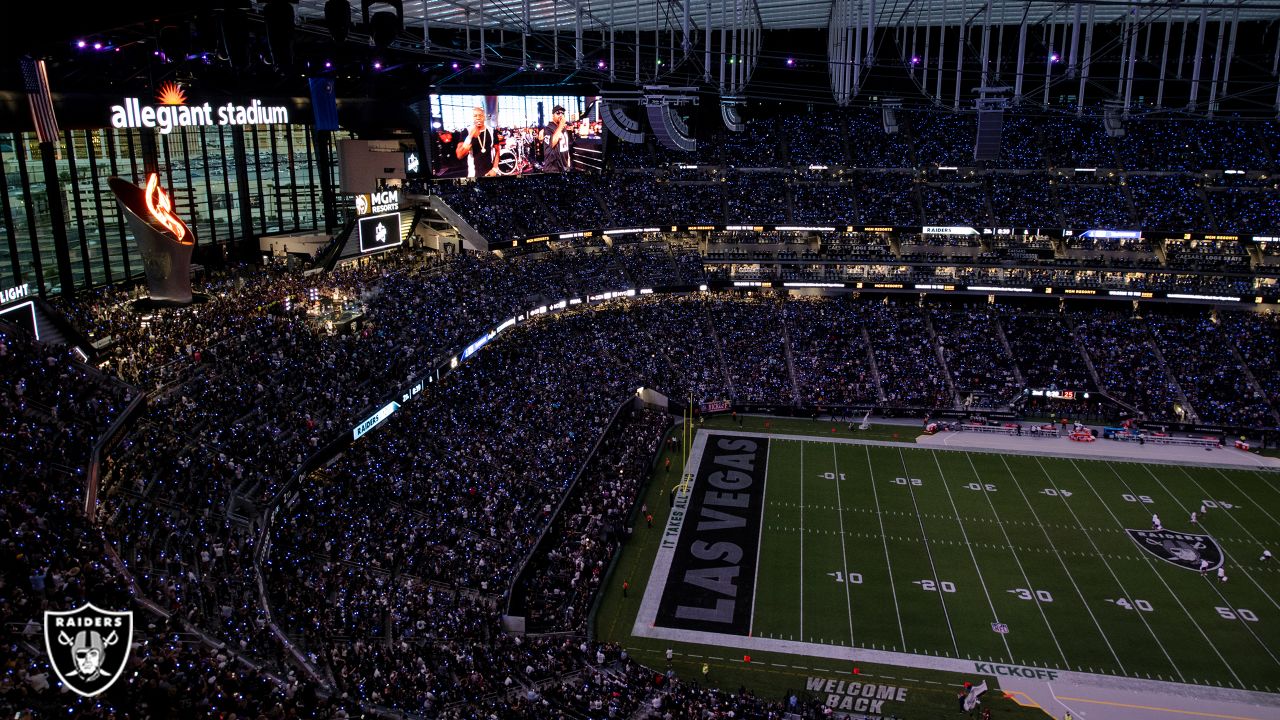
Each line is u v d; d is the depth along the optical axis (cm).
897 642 4031
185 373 4250
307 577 3588
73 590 2469
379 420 4678
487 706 3186
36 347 3638
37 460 3016
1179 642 4012
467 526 4484
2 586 2386
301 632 3181
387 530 4203
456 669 3378
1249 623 4156
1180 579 4556
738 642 4044
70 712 2023
